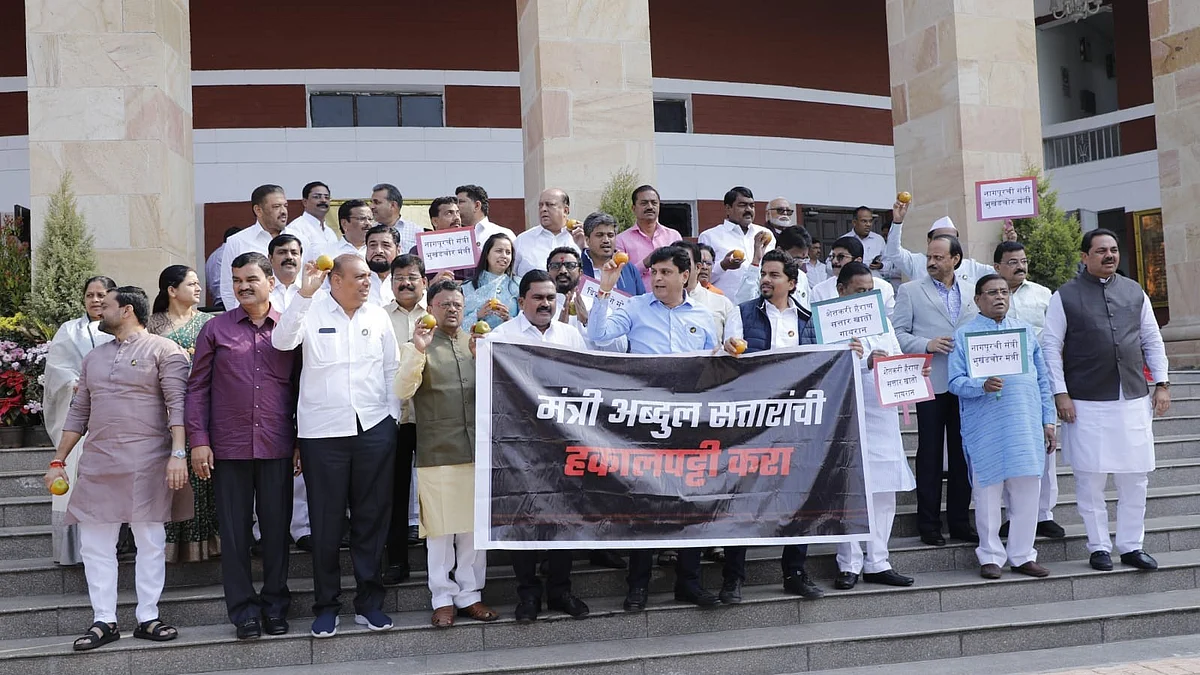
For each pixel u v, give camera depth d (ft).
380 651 19.67
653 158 35.45
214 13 48.47
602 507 20.45
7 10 47.09
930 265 25.63
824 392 21.57
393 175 49.32
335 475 19.72
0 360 29.19
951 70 38.27
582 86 34.99
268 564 19.83
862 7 57.67
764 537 20.98
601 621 20.57
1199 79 41.63
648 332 21.88
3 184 46.32
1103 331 23.61
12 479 25.67
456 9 50.98
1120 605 22.15
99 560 19.33
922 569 23.98
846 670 19.69
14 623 20.17
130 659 18.84
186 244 34.40
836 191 55.77
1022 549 23.26
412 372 19.61
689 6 53.98
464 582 20.52
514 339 20.56
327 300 20.08
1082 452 23.59
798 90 55.62
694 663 19.26
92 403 19.60
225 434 19.42
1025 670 19.31
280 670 18.98
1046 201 38.24
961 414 23.73
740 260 26.96
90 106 32.12
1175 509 27.78
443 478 20.13
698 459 21.01
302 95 48.98
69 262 30.35
